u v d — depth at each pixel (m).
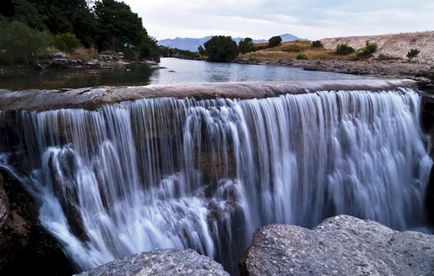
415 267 5.13
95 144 8.48
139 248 8.59
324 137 12.11
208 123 9.87
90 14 45.12
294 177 11.59
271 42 93.50
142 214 9.02
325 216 12.41
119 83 14.54
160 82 15.71
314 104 11.69
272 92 11.07
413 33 75.50
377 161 13.27
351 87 12.96
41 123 8.05
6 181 7.68
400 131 13.88
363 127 12.93
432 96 14.14
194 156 9.79
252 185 10.75
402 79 15.31
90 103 8.47
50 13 40.81
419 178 13.91
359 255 5.29
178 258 4.84
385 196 13.31
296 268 4.89
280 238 5.48
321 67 40.91
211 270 4.61
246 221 10.45
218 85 10.73
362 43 86.19
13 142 8.20
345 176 12.52
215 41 59.94
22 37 20.47
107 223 8.48
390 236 5.88
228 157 10.23
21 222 7.39
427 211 13.78
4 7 37.34
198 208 9.65
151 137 9.18
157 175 9.35
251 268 4.96
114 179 8.73
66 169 8.14
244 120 10.40
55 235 7.62
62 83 13.72
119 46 44.78
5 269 7.19
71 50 30.23
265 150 10.87
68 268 7.63
